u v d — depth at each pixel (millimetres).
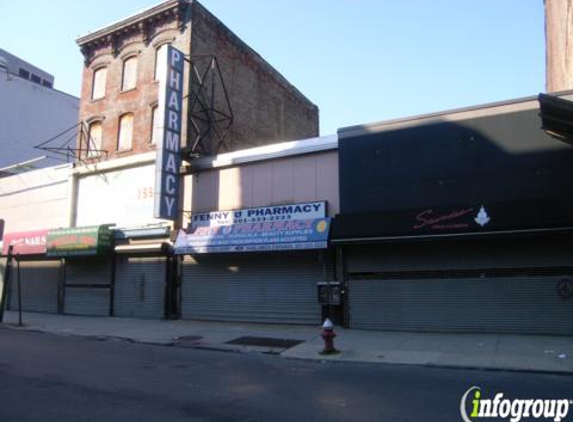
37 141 40594
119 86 24156
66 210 23984
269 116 27875
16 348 12727
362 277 15828
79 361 10781
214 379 8969
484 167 14555
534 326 13477
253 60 26812
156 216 18828
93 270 22172
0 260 26156
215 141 22797
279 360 11234
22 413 6633
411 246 15219
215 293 18672
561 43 20359
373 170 16000
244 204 18531
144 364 10492
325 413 6711
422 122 15547
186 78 21594
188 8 22625
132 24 23969
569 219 12906
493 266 14125
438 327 14555
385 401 7359
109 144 23812
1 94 38594
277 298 17375
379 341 13211
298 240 16250
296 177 17625
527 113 14312
